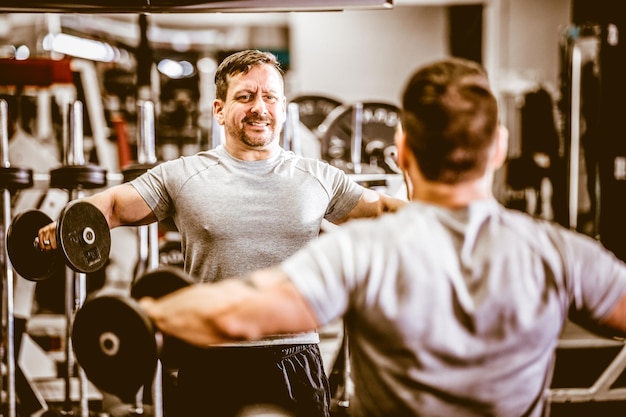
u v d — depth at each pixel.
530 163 8.12
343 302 1.27
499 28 9.52
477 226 1.31
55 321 5.41
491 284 1.26
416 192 1.40
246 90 2.41
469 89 1.32
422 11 9.88
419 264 1.27
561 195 7.98
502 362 1.27
